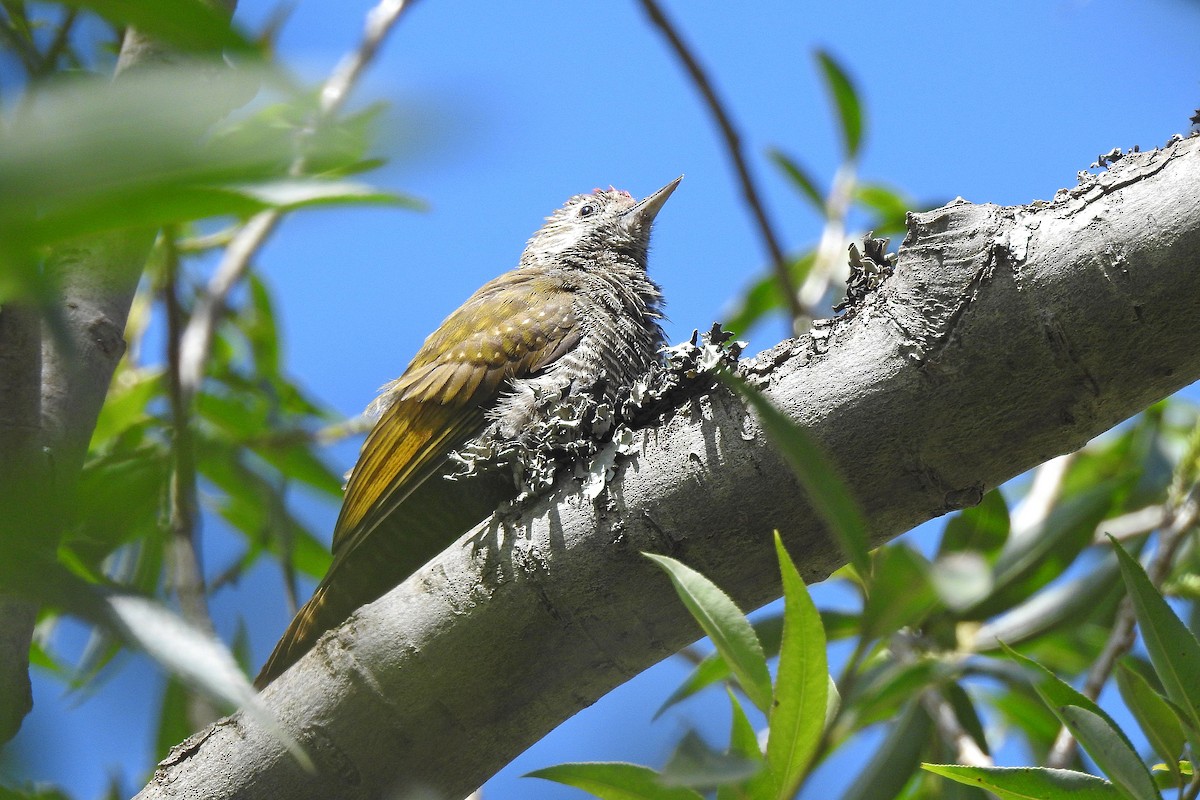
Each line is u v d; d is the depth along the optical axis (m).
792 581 3.97
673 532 4.96
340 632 5.20
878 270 5.04
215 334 9.66
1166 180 4.60
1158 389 4.63
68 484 5.34
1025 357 4.61
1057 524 7.61
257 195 2.40
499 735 5.17
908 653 7.56
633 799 4.71
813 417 4.79
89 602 3.36
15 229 1.97
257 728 5.07
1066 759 6.89
